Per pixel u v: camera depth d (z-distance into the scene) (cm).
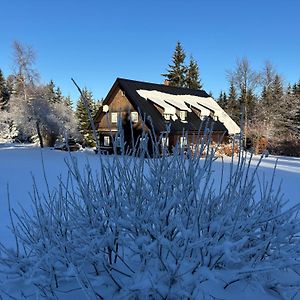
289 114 4325
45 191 1054
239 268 287
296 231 302
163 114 2995
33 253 376
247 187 306
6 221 686
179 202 287
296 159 2778
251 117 4331
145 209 286
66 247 291
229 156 2427
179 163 299
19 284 307
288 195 1034
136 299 265
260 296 274
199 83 5412
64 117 4322
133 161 303
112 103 3055
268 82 4391
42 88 4394
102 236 286
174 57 5350
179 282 260
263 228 322
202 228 284
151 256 278
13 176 1473
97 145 304
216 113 3497
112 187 298
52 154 2964
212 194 345
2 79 6438
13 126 4956
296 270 312
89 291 263
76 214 310
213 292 273
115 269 282
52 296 277
